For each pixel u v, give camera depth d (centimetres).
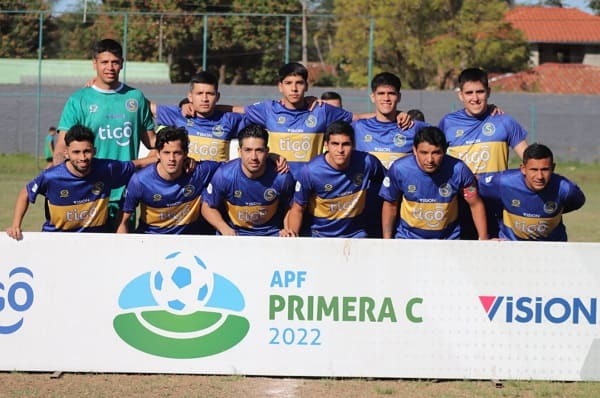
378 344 648
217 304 650
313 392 614
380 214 776
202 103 799
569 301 645
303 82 796
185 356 654
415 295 645
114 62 799
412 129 802
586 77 4297
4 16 3816
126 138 811
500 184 718
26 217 1557
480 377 648
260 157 687
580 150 3275
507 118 809
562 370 649
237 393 609
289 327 650
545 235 733
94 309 655
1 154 3175
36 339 658
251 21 3750
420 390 623
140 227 750
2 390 612
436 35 3759
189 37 3753
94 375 654
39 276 655
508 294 645
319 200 730
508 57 3825
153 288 652
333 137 692
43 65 3319
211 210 720
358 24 3784
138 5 3759
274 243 644
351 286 645
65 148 741
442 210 716
